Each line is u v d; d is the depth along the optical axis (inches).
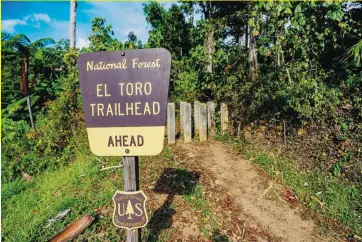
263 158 213.3
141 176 186.4
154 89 90.0
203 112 253.3
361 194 168.7
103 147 94.0
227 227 148.6
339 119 204.8
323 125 209.2
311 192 176.6
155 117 90.5
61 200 168.2
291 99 218.1
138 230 98.0
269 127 240.5
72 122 260.2
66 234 135.0
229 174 196.7
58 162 231.6
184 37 509.7
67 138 251.8
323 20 205.5
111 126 93.1
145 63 90.0
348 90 228.1
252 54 294.4
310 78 219.3
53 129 252.7
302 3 177.0
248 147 232.1
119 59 91.4
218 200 168.6
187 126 248.5
